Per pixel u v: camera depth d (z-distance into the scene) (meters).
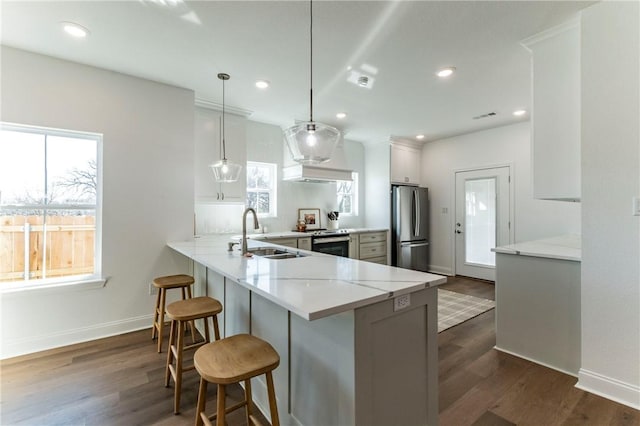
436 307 1.60
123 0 1.89
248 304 2.10
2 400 1.95
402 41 2.34
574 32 2.13
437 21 2.10
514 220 4.72
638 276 1.82
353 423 1.29
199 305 2.09
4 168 2.56
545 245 2.85
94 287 2.84
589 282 2.01
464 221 5.35
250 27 2.17
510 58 2.59
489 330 3.07
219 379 1.25
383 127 4.82
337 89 3.26
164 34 2.27
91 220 2.91
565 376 2.22
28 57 2.53
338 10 1.98
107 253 2.89
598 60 1.93
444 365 2.39
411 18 2.06
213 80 3.06
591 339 2.01
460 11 1.99
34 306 2.61
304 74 2.91
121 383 2.14
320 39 2.32
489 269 5.03
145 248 3.09
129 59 2.66
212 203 3.71
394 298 1.41
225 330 2.43
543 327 2.40
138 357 2.51
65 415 1.81
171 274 3.23
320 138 2.13
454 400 1.95
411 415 1.50
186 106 3.30
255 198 4.66
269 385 1.39
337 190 5.65
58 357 2.50
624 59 1.84
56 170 2.76
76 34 2.28
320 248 4.59
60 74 2.66
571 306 2.26
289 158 4.72
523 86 3.18
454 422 1.75
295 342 1.65
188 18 2.07
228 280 2.37
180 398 1.92
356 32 2.22
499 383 2.14
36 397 1.98
